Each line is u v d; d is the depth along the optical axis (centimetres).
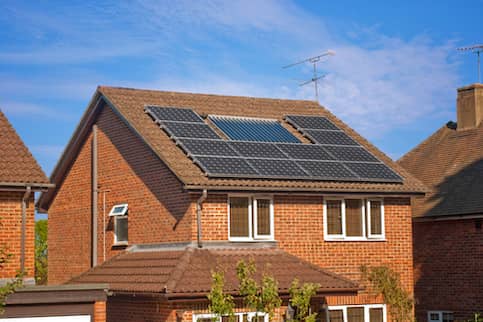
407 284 3030
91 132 3250
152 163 2850
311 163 2903
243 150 2856
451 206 3325
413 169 3788
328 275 2636
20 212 2408
